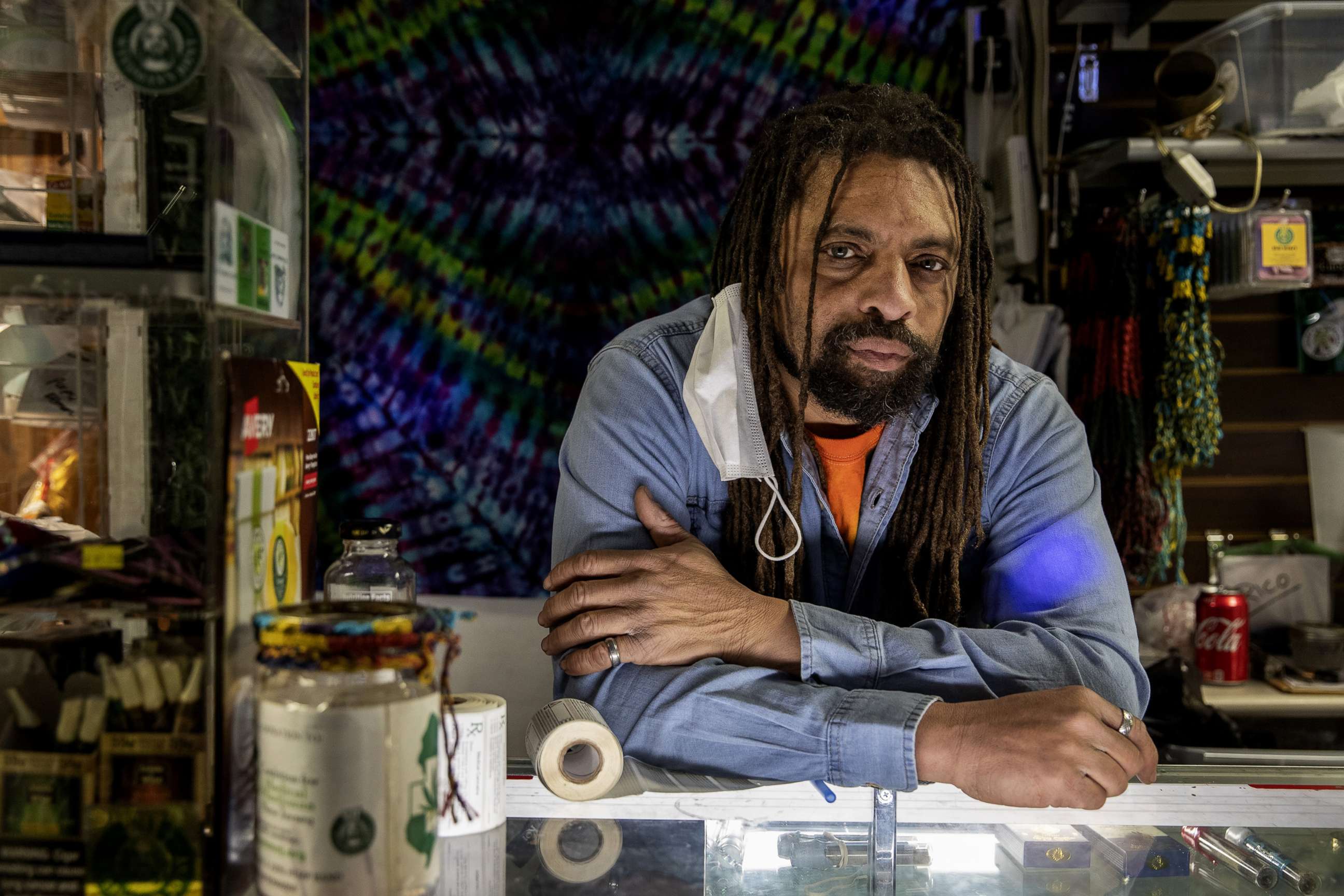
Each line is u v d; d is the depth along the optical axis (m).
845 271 1.13
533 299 2.92
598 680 1.04
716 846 0.78
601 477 1.17
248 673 0.64
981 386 1.25
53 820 0.62
